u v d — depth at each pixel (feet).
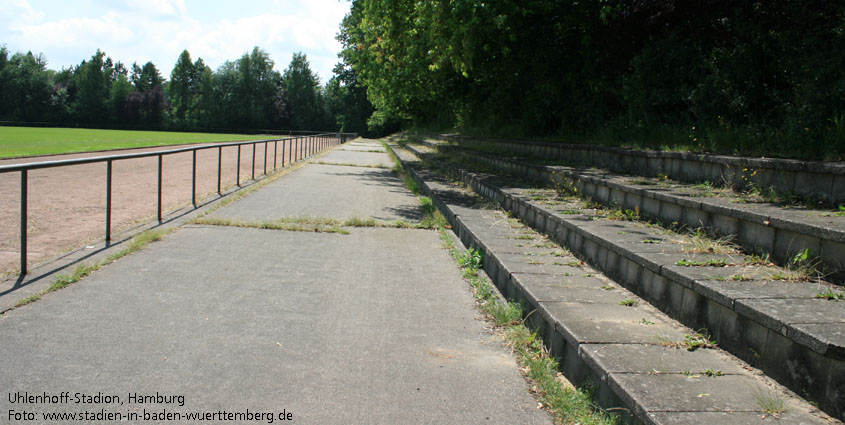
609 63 38.93
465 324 13.98
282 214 29.07
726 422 7.26
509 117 58.08
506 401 9.91
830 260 10.73
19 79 325.21
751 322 9.20
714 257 12.76
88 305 13.85
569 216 19.27
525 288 13.62
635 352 9.62
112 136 155.33
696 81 28.94
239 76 359.87
